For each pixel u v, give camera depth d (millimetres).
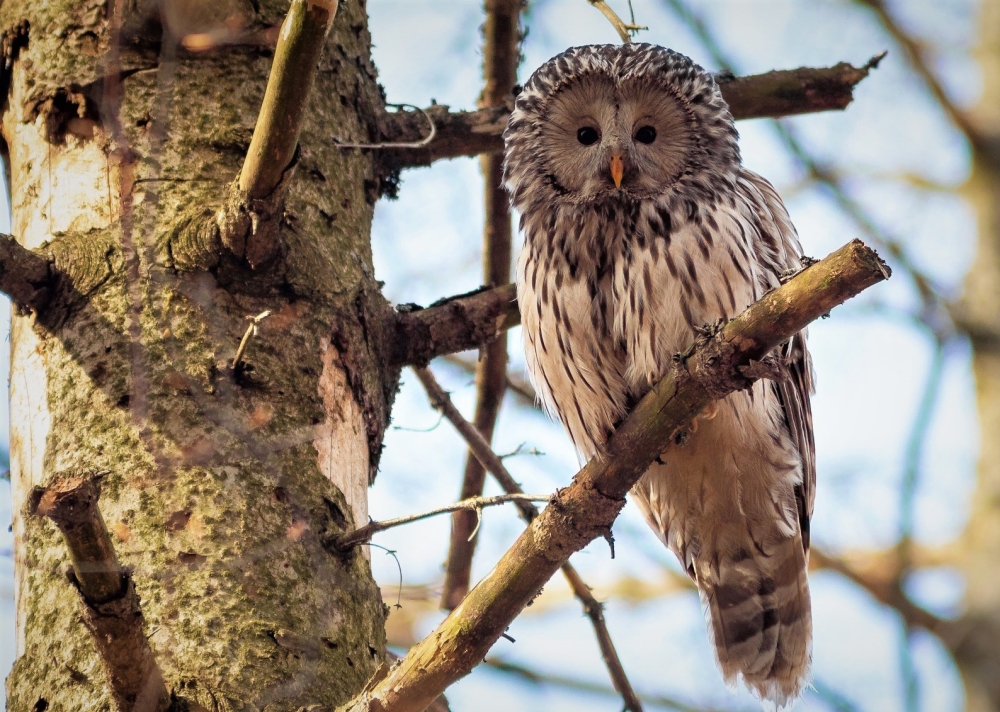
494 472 10125
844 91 10461
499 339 10023
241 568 6684
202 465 6883
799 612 10281
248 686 6352
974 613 16312
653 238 9156
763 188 10570
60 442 6965
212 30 7973
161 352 7098
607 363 9375
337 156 8391
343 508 7277
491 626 6480
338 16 8898
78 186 7680
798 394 10133
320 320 7613
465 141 9656
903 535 13508
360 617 7043
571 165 9578
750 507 9898
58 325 7281
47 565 6793
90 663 6414
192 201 7527
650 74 9664
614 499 6793
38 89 7934
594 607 9977
